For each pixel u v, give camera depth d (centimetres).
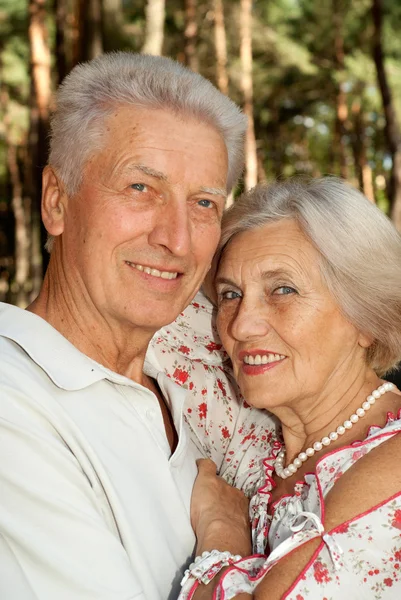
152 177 174
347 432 195
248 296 197
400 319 196
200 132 180
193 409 222
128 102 175
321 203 194
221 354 228
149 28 873
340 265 191
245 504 201
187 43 1571
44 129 975
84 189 176
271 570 164
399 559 161
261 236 198
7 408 157
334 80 2578
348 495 164
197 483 198
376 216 195
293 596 159
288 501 189
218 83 1942
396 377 442
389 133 1346
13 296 2794
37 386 164
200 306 227
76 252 179
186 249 176
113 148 174
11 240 3306
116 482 167
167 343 221
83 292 180
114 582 154
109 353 187
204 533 185
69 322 183
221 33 1964
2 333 171
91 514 156
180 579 177
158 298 179
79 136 175
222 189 185
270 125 3219
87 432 168
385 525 161
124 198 174
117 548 157
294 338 192
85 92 176
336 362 196
